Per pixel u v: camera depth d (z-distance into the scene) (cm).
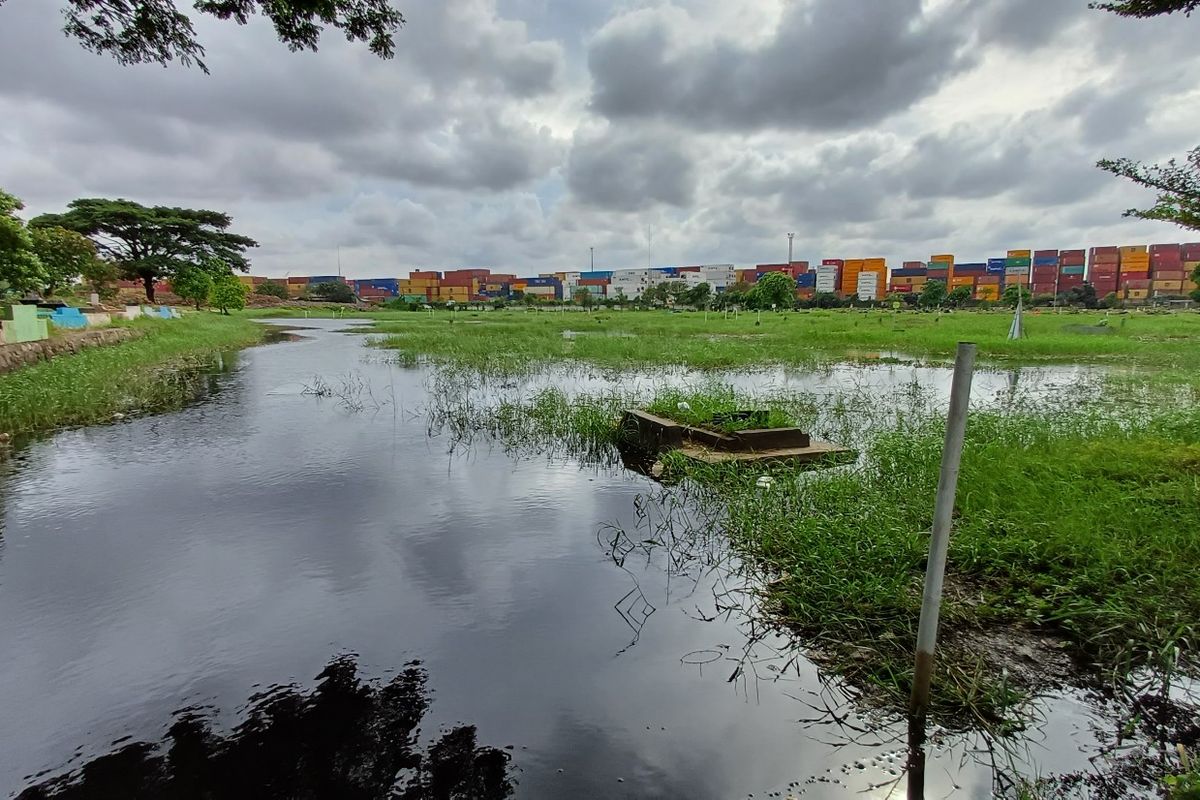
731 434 607
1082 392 965
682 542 422
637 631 314
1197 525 348
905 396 971
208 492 536
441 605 343
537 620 326
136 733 246
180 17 437
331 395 1066
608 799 211
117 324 1995
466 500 516
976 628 296
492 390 1080
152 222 3947
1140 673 264
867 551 354
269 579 375
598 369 1349
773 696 262
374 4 458
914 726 235
